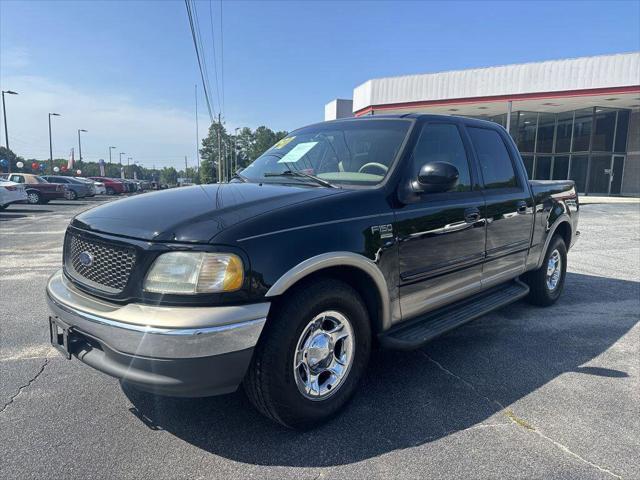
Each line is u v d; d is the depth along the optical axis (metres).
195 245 2.28
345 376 2.82
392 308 3.03
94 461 2.39
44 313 4.84
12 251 8.82
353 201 2.82
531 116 27.41
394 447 2.54
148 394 3.10
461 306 3.80
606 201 21.20
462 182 3.69
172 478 2.27
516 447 2.55
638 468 2.38
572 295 5.70
